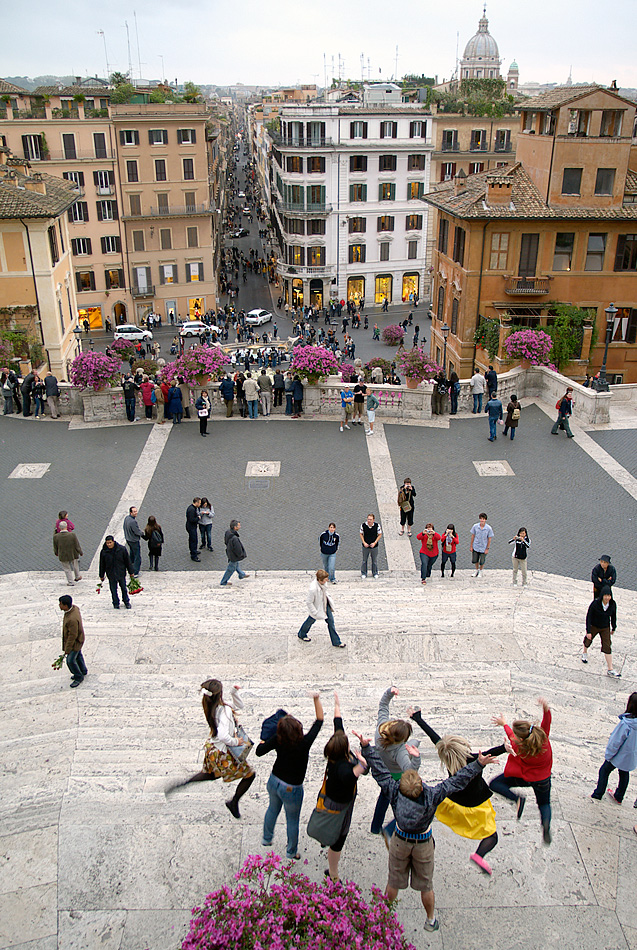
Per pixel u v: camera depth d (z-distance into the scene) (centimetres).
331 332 6359
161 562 1941
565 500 2248
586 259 3688
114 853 785
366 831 828
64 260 4509
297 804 754
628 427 2789
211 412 2984
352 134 7356
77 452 2616
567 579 1830
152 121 6744
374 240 7838
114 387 2934
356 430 2814
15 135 6456
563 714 1151
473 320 3753
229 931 592
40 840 802
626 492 2292
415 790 681
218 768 819
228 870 764
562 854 802
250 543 2034
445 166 8056
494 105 8150
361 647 1438
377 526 1798
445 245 4231
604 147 3516
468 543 2031
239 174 19600
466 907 733
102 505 2233
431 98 8362
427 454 2584
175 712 1155
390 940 602
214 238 8044
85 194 6788
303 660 1389
